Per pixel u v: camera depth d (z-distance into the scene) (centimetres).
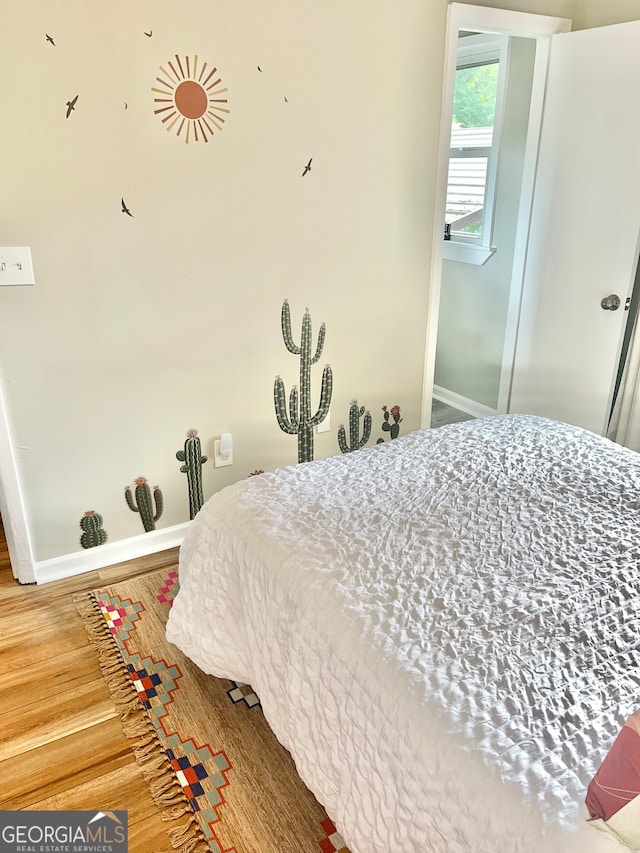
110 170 209
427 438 208
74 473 233
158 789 156
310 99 240
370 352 295
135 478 247
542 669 114
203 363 249
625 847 83
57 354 217
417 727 107
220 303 246
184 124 217
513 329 354
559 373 328
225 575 168
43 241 204
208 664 177
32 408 218
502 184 363
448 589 135
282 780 158
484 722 104
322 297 271
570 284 313
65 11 188
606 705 107
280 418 278
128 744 168
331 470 188
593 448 201
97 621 215
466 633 122
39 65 189
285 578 144
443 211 290
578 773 95
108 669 194
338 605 131
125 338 229
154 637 208
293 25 228
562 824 88
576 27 305
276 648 148
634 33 266
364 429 308
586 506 167
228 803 152
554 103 302
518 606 130
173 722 175
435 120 274
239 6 216
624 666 115
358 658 121
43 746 168
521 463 191
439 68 267
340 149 254
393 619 126
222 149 228
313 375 281
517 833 90
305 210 254
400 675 114
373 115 257
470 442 205
